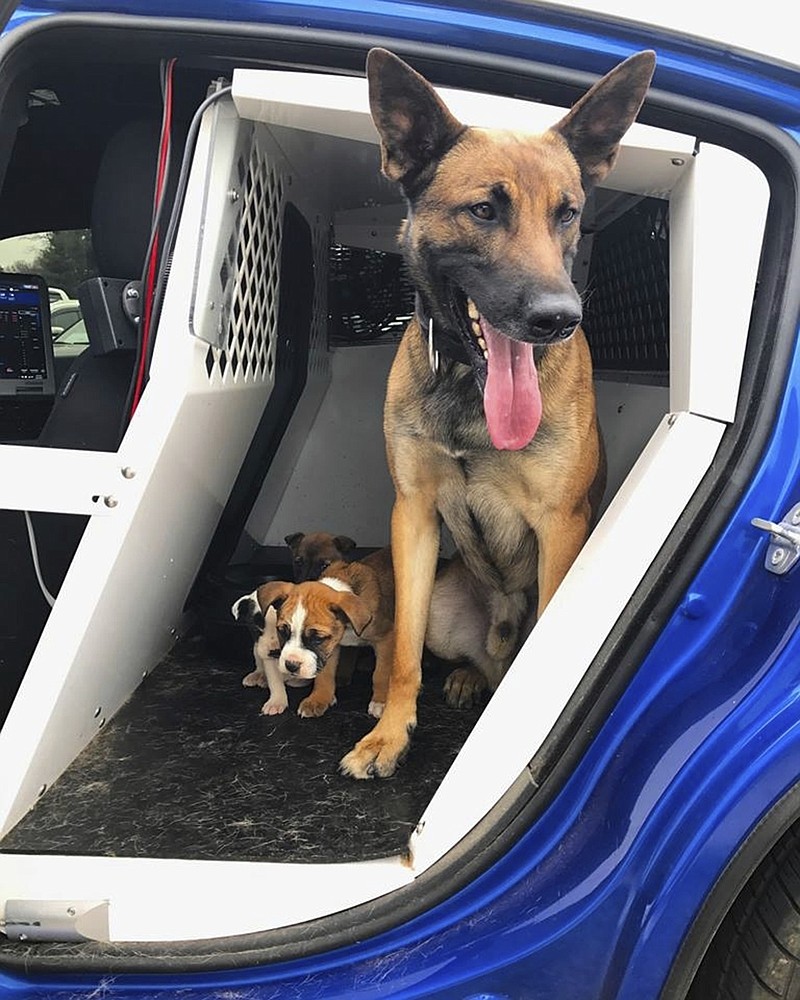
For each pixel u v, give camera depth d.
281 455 1.29
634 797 0.56
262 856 0.62
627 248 1.02
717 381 0.59
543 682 0.59
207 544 0.98
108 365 0.85
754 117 0.62
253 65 0.64
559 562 0.88
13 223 1.18
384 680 0.95
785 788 0.52
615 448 1.07
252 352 0.86
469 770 0.59
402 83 0.63
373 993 0.56
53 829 0.65
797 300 0.58
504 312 0.75
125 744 0.81
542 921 0.56
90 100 0.98
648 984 0.55
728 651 0.57
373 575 1.01
